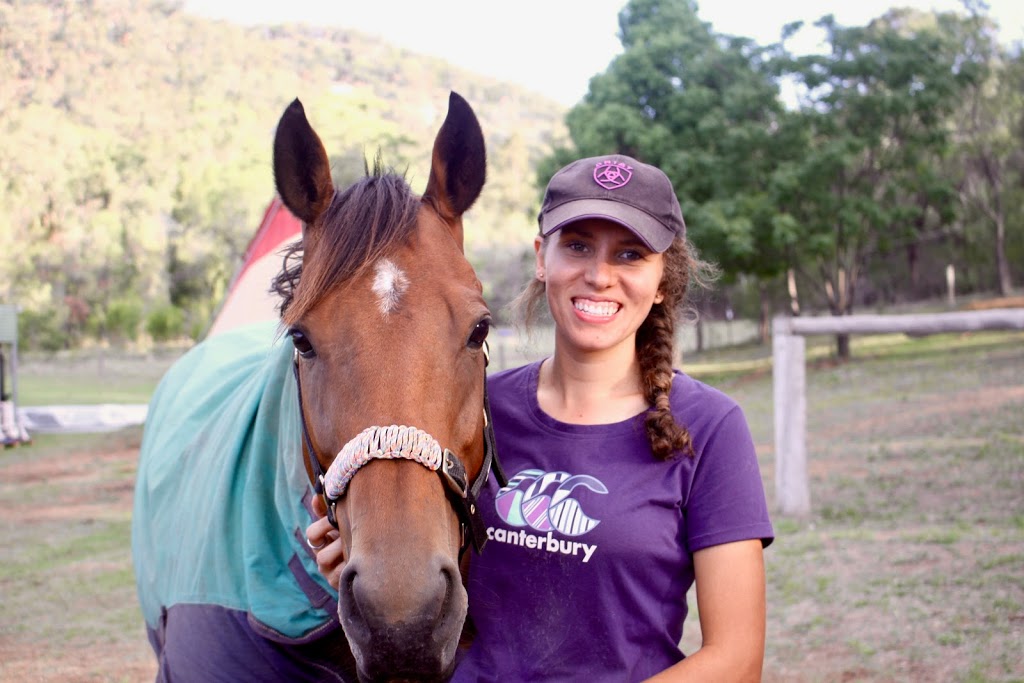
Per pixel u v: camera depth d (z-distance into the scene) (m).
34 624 4.88
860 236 17.94
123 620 4.93
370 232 1.57
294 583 1.82
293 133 1.69
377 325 1.49
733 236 16.64
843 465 7.27
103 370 32.59
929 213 24.78
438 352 1.50
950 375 12.05
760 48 18.41
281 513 1.82
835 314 18.94
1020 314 5.01
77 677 4.08
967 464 6.73
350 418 1.46
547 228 1.73
